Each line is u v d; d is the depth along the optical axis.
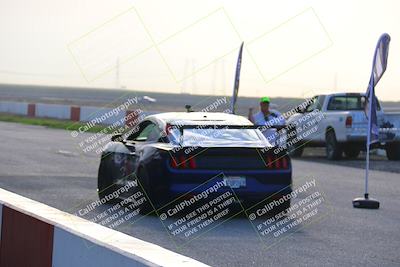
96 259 8.50
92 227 9.62
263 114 26.62
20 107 87.00
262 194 18.83
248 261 13.77
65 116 75.12
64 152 38.78
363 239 16.45
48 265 9.70
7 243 11.14
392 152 41.47
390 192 25.88
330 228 17.91
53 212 10.75
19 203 11.47
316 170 34.22
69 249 9.16
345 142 40.03
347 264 13.69
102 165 21.56
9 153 36.91
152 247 8.33
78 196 22.30
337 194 24.92
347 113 39.81
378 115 40.34
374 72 23.06
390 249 15.30
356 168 35.88
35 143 44.44
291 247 15.32
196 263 7.38
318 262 13.83
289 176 19.12
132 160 19.75
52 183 25.38
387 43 22.98
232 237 16.38
